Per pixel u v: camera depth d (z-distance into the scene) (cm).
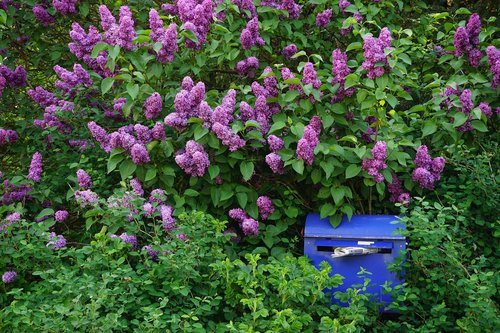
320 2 608
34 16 632
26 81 634
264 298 418
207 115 475
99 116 558
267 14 591
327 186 486
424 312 433
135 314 396
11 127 639
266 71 506
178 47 532
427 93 603
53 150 557
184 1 529
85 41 557
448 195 498
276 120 501
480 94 554
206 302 418
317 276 405
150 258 431
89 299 394
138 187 473
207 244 458
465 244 475
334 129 511
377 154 470
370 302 443
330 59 623
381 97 468
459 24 600
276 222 504
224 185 500
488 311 385
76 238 528
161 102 494
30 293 424
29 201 528
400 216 484
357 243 459
